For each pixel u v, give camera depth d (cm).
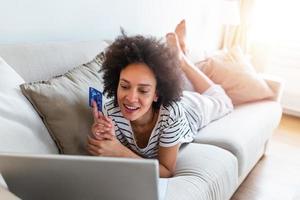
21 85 101
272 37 298
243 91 196
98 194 67
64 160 61
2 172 68
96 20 182
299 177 200
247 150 149
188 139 127
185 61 182
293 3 283
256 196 179
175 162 112
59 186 68
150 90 95
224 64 206
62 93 108
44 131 100
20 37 142
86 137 107
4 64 102
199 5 279
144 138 115
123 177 61
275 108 196
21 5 139
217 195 109
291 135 261
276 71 301
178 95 106
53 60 127
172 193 93
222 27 321
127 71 93
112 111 108
